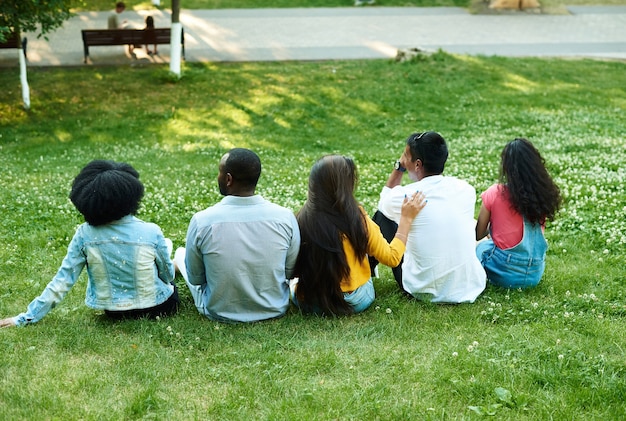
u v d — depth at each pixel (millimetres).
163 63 18828
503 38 21797
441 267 5535
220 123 15102
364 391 4105
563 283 6094
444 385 4195
